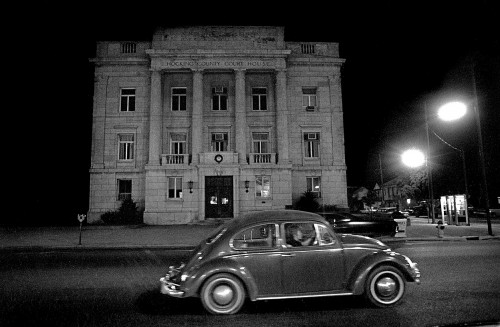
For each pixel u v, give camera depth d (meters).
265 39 31.83
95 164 30.95
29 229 25.67
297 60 32.28
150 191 29.95
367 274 6.53
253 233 6.60
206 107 31.80
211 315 6.25
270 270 6.36
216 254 6.41
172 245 17.78
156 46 31.36
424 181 43.19
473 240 19.03
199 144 30.69
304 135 32.25
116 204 30.72
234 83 31.98
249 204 30.08
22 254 14.96
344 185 31.64
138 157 31.12
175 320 6.07
